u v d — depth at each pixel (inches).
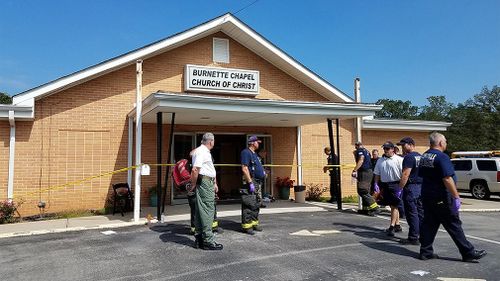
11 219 412.8
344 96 609.9
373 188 434.3
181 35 510.3
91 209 471.8
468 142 2212.1
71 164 470.0
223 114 436.1
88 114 481.4
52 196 460.1
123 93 501.4
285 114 437.4
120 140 495.2
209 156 277.7
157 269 232.5
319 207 494.9
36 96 444.8
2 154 442.3
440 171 243.9
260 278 214.5
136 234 330.0
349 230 343.9
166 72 524.7
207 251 271.0
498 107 2327.8
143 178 504.1
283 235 321.4
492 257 256.8
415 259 250.5
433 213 247.6
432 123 681.6
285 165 557.6
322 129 624.4
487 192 690.2
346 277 215.3
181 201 519.8
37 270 233.5
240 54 570.9
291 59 570.9
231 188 587.5
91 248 283.9
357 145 440.1
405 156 290.2
